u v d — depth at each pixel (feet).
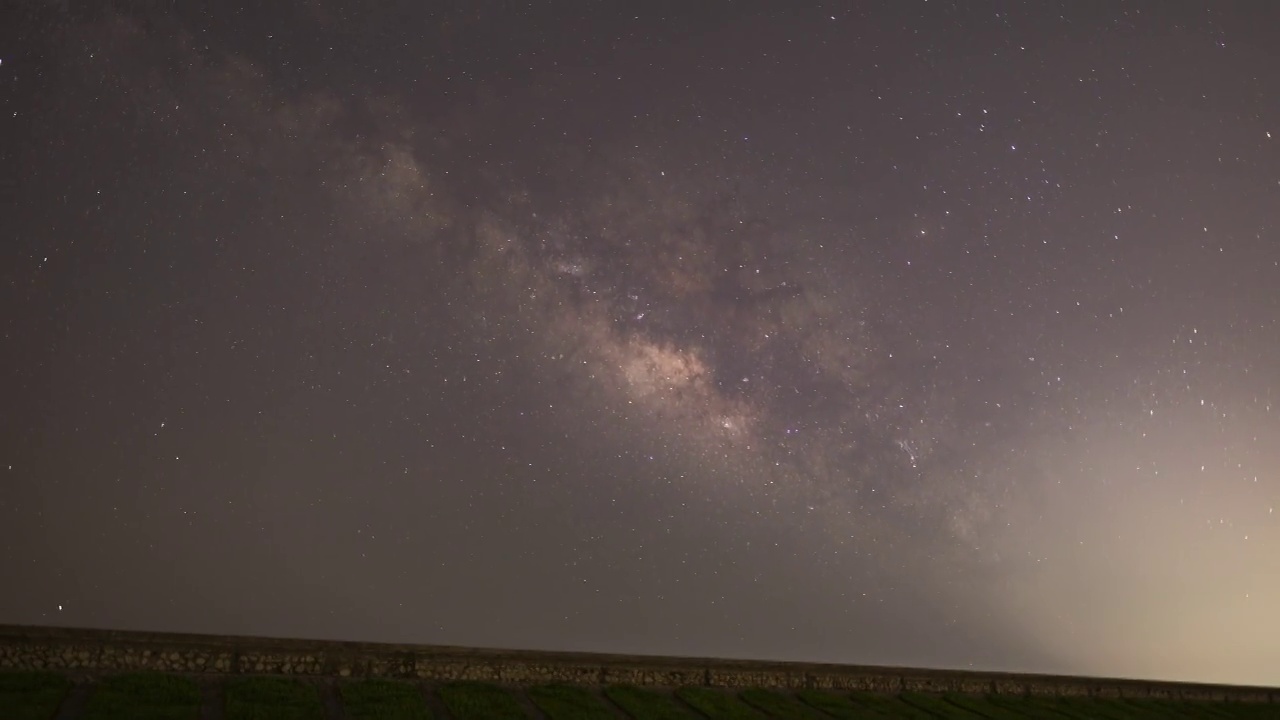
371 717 51.42
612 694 60.80
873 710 66.08
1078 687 78.28
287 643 56.65
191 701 50.11
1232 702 83.25
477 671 60.44
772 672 68.23
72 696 48.93
